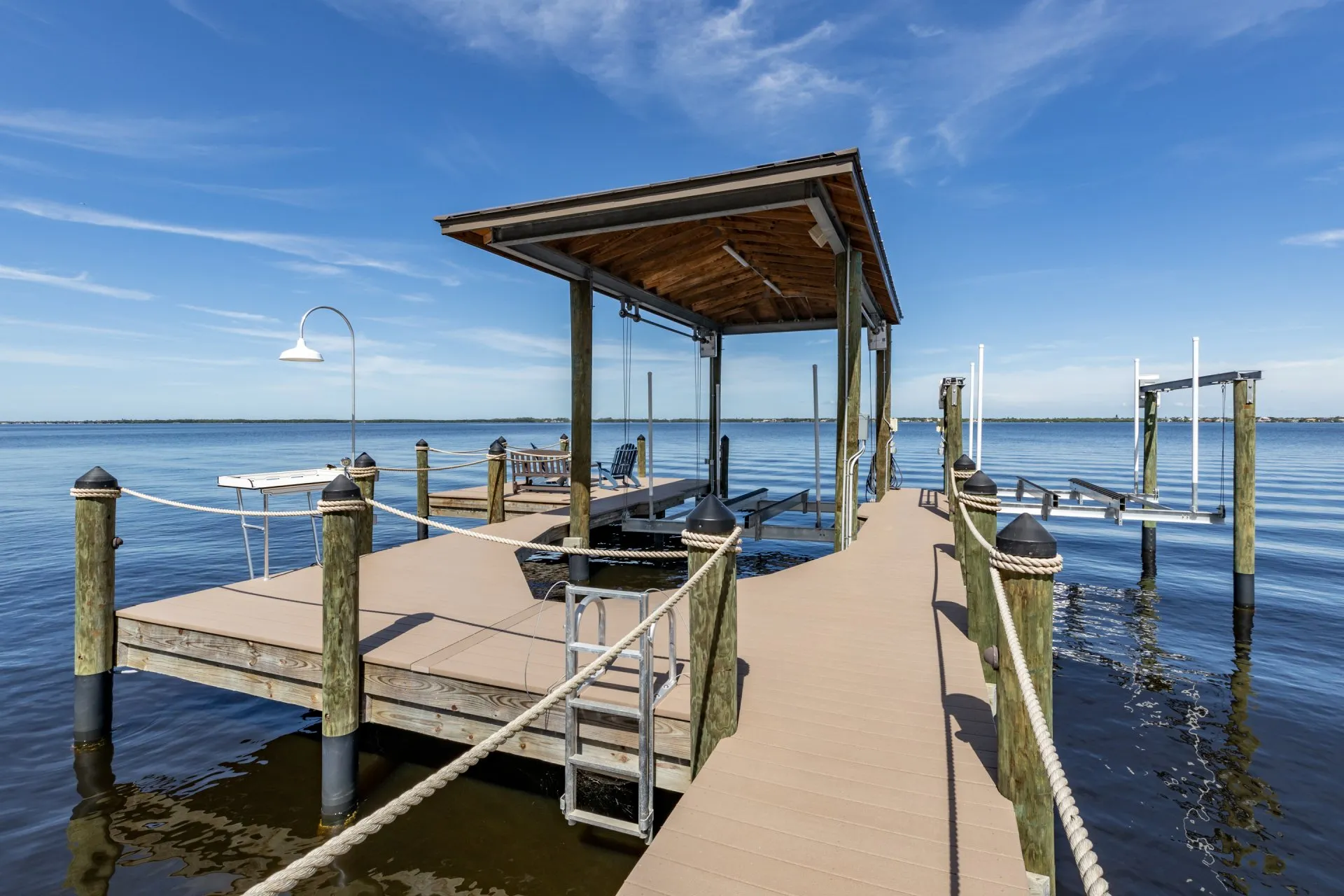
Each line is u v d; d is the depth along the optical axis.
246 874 3.80
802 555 13.65
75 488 4.95
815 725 3.36
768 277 9.77
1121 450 49.19
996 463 35.41
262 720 5.77
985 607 4.38
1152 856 4.25
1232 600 10.26
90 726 4.97
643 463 16.16
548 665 4.11
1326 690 6.79
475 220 6.33
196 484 25.16
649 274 9.12
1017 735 2.62
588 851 3.88
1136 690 6.85
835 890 2.28
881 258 8.08
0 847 4.03
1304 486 26.30
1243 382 9.27
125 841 4.09
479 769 4.74
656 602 5.88
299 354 7.30
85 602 4.98
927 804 2.71
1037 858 2.59
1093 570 12.34
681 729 3.34
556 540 9.19
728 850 2.49
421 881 3.65
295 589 5.85
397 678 4.16
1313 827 4.51
